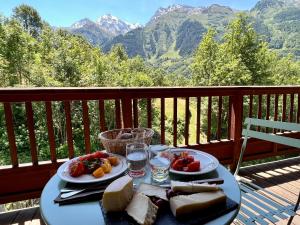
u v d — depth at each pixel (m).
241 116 2.85
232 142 2.87
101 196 0.91
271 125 1.71
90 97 2.17
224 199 0.83
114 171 1.08
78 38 41.00
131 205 0.79
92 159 1.15
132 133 1.34
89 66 27.17
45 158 12.56
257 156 3.08
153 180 1.04
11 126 2.00
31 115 2.04
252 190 1.72
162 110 2.50
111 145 1.26
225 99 14.09
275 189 2.43
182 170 1.10
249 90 2.83
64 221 0.78
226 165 2.92
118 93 2.26
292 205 1.53
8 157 12.23
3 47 20.48
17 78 21.17
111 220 0.76
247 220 1.35
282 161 3.20
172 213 0.78
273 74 23.78
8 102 1.93
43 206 0.87
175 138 2.62
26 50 22.14
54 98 2.05
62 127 13.48
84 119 2.23
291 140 1.58
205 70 23.83
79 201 0.89
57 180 1.07
